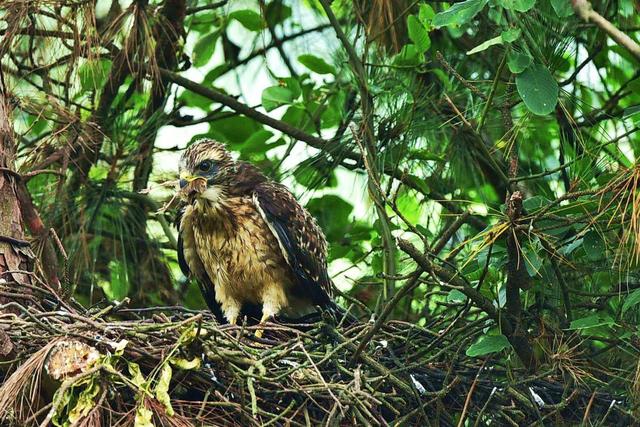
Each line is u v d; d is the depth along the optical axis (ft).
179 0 43.21
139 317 35.86
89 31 39.22
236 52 49.08
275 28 48.34
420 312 42.45
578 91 44.21
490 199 44.93
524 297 35.06
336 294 39.47
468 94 41.47
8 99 36.47
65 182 41.57
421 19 39.47
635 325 33.83
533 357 32.99
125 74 42.63
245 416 28.89
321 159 42.63
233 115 44.75
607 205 30.63
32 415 27.63
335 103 45.65
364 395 29.27
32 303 31.17
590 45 41.42
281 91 43.45
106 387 27.94
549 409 33.09
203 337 28.91
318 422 30.68
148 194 43.19
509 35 31.73
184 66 45.39
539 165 43.14
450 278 31.22
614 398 33.71
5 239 31.99
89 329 28.84
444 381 32.73
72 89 41.45
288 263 36.65
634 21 41.93
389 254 37.60
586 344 35.12
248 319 38.99
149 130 43.27
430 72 42.47
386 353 33.76
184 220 37.65
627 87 42.37
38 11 38.75
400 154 41.04
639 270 34.53
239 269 37.06
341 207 45.65
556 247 33.09
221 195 36.88
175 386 30.07
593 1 41.57
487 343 31.65
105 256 44.19
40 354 27.96
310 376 30.01
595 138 40.91
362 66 40.73
